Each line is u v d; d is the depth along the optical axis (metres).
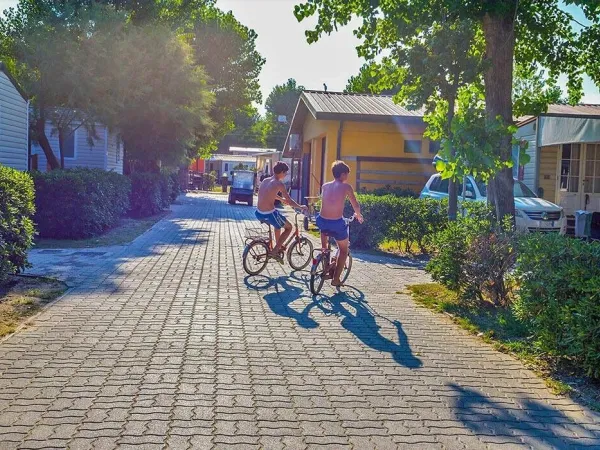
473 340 7.05
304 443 4.24
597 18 11.62
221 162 78.25
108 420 4.50
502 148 8.55
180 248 14.33
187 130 26.84
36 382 5.25
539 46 12.52
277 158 51.72
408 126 22.39
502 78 10.47
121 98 24.58
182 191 49.66
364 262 13.02
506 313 8.00
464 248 8.54
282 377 5.55
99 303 8.27
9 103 19.84
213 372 5.61
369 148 22.56
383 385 5.45
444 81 10.83
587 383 5.67
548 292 6.09
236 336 6.83
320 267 9.30
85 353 6.08
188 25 36.38
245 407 4.82
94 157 30.55
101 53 23.97
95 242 14.79
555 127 16.81
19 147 20.91
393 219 14.50
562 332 5.84
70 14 24.34
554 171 19.45
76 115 24.78
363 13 11.59
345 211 14.99
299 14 11.94
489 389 5.46
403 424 4.63
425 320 7.93
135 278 10.19
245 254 10.52
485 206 10.30
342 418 4.69
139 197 23.19
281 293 9.32
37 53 23.41
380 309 8.46
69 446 4.07
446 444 4.32
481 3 10.18
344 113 21.61
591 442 4.44
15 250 9.01
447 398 5.21
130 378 5.39
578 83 12.99
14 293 8.70
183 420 4.54
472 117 8.52
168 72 26.20
